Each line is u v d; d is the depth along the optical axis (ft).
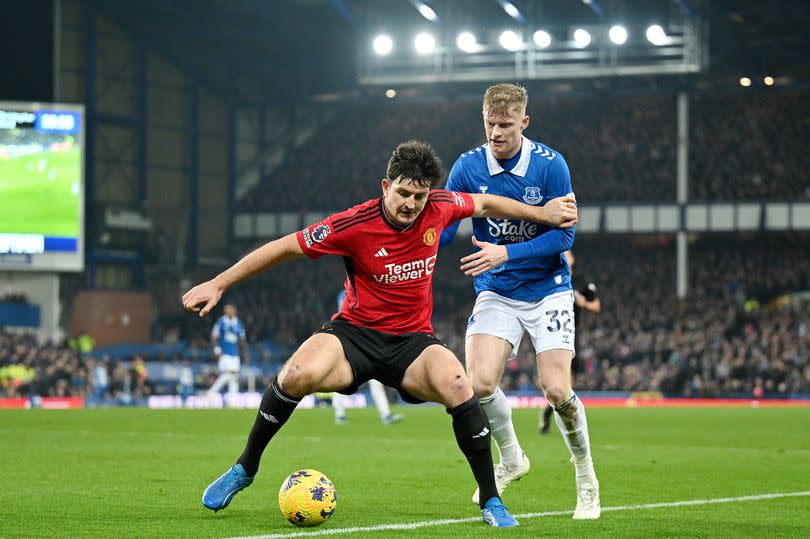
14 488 34.91
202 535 24.56
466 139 195.11
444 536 24.38
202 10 175.73
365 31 171.22
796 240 185.68
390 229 25.64
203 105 192.65
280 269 187.52
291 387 25.86
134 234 173.17
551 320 29.84
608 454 51.62
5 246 137.80
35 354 138.21
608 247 190.49
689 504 31.71
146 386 135.13
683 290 171.22
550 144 191.42
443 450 53.01
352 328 26.55
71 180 139.54
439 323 173.06
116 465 43.47
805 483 38.45
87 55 170.40
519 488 36.29
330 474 40.83
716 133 187.11
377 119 202.18
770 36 174.29
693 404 130.31
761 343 149.07
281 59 196.03
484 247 28.66
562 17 172.24
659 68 159.02
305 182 195.21
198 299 25.35
